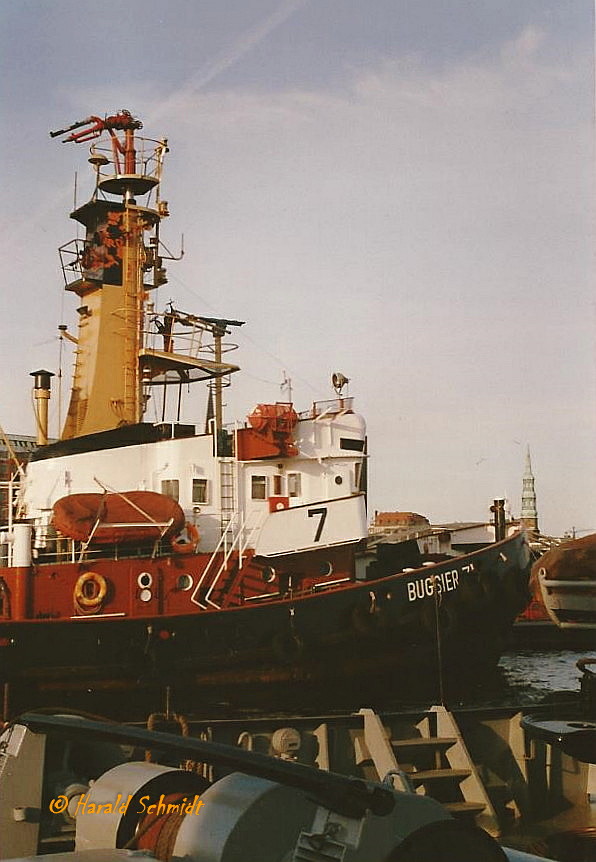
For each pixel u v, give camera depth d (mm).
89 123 26031
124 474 22188
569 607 6371
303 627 20516
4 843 4969
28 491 22688
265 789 4227
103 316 24969
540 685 28016
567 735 7664
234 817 4125
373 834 3623
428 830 3672
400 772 4594
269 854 4125
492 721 11242
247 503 22312
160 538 20047
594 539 6355
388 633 21359
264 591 21125
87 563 19594
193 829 4223
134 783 4801
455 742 10656
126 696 19047
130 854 4008
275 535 21188
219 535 21891
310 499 22766
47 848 5160
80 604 19359
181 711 19578
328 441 23109
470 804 10148
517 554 23766
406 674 21922
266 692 20344
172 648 19312
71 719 4801
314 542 21469
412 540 25875
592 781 10086
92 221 25984
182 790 4824
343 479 23172
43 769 5211
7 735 5324
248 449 22203
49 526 21328
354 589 21172
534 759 10844
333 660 20922
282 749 10258
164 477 22031
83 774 5926
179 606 20188
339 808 3658
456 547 27406
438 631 14555
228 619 19906
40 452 23234
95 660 18781
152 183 26031
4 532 23891
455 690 23375
